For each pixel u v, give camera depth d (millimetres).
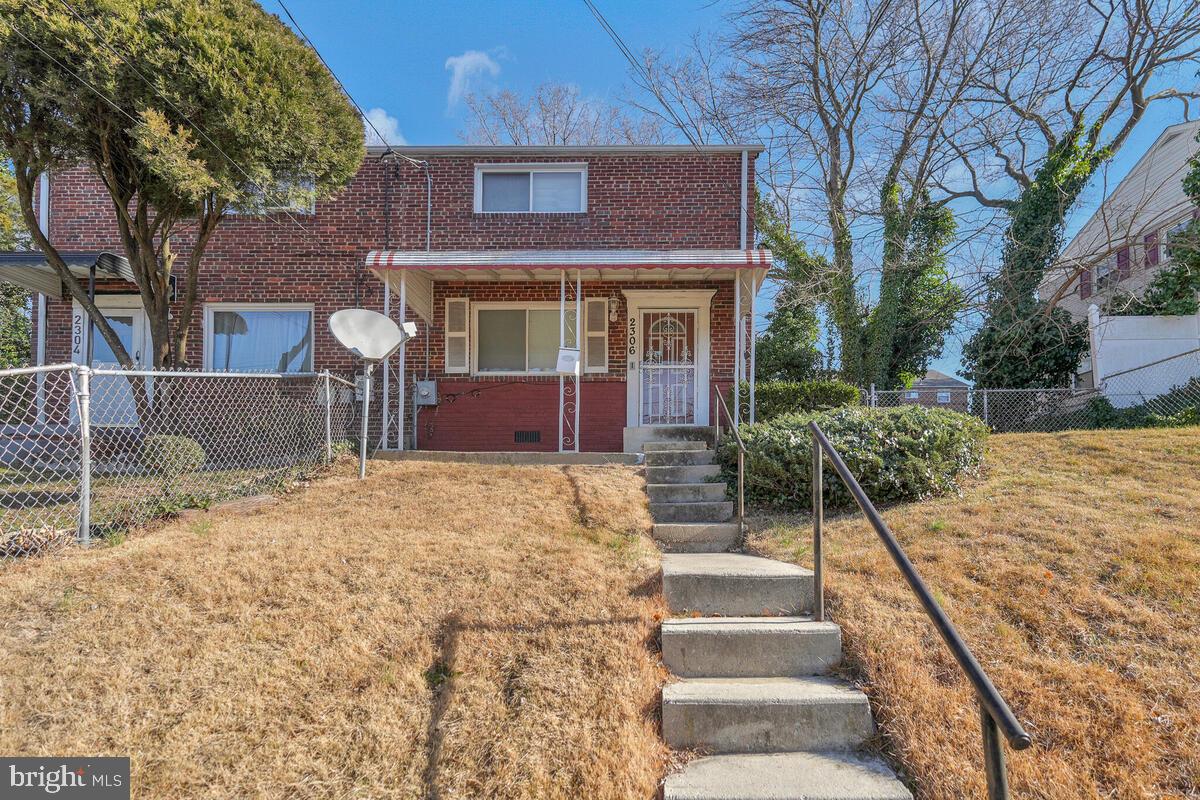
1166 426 10227
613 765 2924
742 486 5801
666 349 11141
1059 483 6020
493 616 3840
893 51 16312
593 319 11078
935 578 4191
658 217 11133
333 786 2805
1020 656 3426
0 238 18672
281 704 3158
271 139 7730
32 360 11359
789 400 10336
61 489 6285
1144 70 15266
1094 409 11547
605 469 7590
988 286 14898
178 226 11133
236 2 7754
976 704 3152
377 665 3443
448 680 3375
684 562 4785
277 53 7898
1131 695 3123
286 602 3906
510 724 3105
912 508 5629
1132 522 4840
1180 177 15898
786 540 5301
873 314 16500
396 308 11055
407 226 11211
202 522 5223
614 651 3574
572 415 10891
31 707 2984
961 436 6344
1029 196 14703
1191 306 11945
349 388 10617
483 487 6547
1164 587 3883
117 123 7391
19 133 7281
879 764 3037
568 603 4012
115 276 10305
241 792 2738
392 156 11266
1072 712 3057
